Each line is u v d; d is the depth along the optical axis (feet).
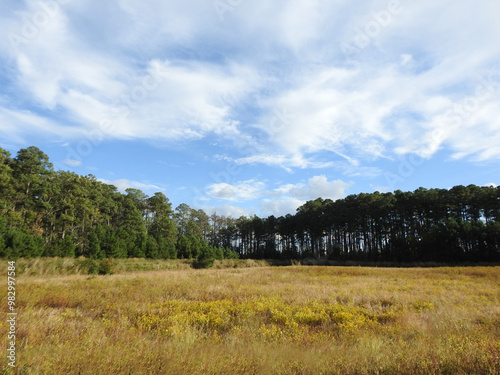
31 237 86.58
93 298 32.04
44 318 20.07
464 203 179.22
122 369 11.55
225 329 23.13
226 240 309.22
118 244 119.34
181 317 24.52
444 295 38.93
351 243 230.48
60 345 13.55
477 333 19.90
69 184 156.56
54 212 151.74
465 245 154.40
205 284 49.57
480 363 13.57
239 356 14.20
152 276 61.77
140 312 27.14
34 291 30.76
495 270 80.43
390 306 32.40
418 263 151.33
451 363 13.50
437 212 185.57
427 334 19.95
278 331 21.65
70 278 53.26
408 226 197.06
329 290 43.21
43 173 160.25
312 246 249.14
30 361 11.43
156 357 12.86
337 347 17.62
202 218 301.84
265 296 38.52
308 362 14.11
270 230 270.67
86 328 18.39
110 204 200.44
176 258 163.53
